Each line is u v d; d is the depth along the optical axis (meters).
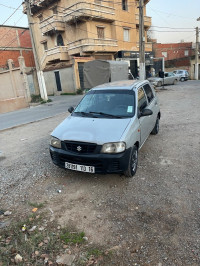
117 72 13.84
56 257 2.39
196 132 6.39
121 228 2.77
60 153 3.75
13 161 5.20
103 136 3.56
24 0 16.02
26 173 4.48
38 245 2.56
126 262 2.28
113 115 4.23
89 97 4.91
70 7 22.44
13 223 2.97
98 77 13.61
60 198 3.51
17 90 17.44
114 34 25.44
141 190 3.58
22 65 16.53
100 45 23.19
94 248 2.49
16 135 7.77
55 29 24.19
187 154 4.89
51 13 26.56
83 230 2.78
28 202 3.45
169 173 4.08
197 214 2.94
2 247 2.56
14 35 29.25
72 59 21.25
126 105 4.40
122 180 3.92
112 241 2.57
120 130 3.68
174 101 12.33
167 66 38.72
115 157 3.45
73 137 3.68
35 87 20.48
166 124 7.55
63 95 22.56
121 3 25.47
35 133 7.75
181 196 3.36
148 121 5.01
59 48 23.83
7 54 28.80
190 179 3.83
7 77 17.36
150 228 2.74
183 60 36.81
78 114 4.55
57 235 2.71
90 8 21.83
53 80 24.06
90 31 23.16
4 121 11.12
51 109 13.54
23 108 16.81
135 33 28.20
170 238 2.56
